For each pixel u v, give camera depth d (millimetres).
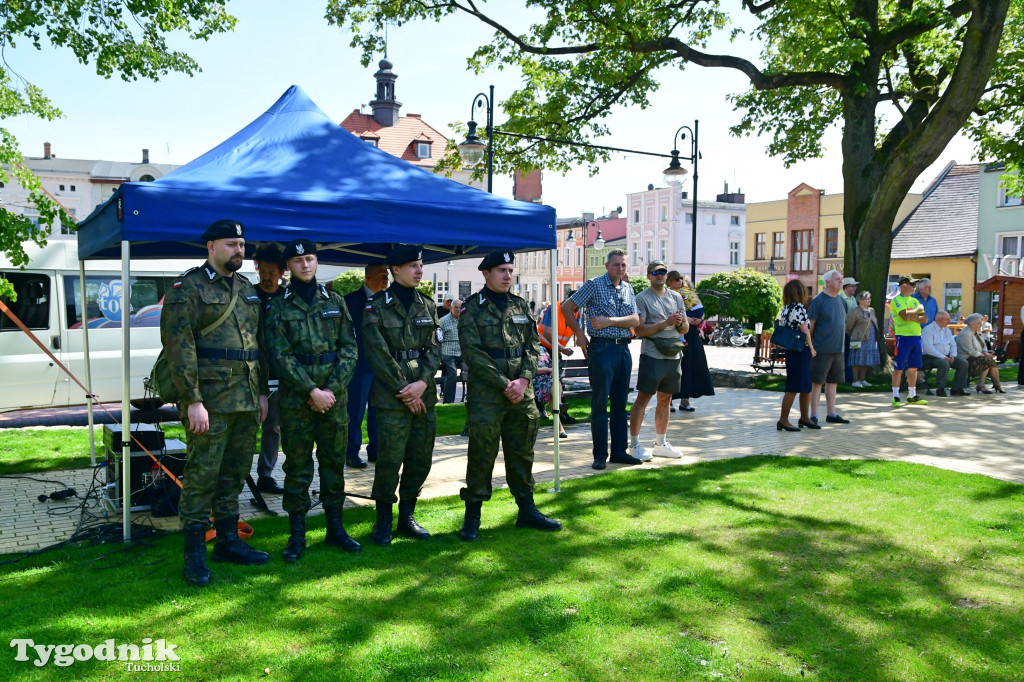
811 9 13766
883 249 13945
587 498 5746
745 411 10484
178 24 9250
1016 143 16344
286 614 3582
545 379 9062
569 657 3195
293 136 5863
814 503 5570
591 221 65250
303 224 4812
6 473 6793
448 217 5266
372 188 5309
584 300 6949
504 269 4824
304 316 4422
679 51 14914
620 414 7059
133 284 10539
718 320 30781
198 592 3838
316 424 4516
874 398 11695
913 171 13102
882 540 4723
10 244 7066
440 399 11750
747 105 17578
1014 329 20453
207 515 4066
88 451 7785
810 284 43750
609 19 14438
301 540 4445
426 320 4770
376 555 4453
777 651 3287
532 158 18141
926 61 14922
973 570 4230
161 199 4445
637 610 3674
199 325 4070
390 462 4637
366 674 3025
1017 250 30625
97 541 4727
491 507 5559
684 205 58031
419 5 15422
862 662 3189
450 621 3525
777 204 45469
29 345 9734
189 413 3957
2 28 8250
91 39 8977
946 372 11898
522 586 3969
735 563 4324
